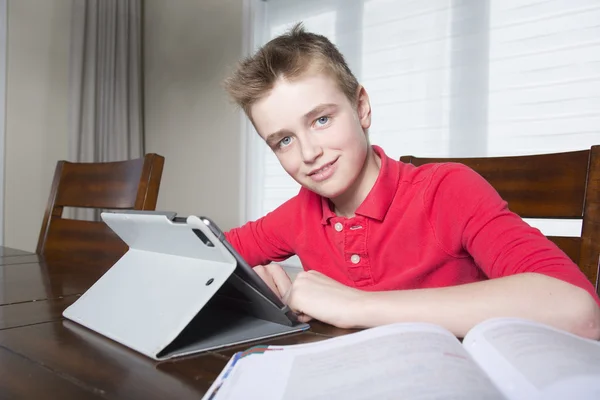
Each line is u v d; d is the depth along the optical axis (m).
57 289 0.78
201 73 2.87
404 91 2.12
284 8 2.54
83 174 1.33
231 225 2.69
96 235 1.25
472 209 0.68
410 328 0.40
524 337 0.37
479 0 1.92
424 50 2.06
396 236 0.78
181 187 2.98
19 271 0.97
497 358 0.34
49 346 0.46
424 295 0.52
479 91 1.92
